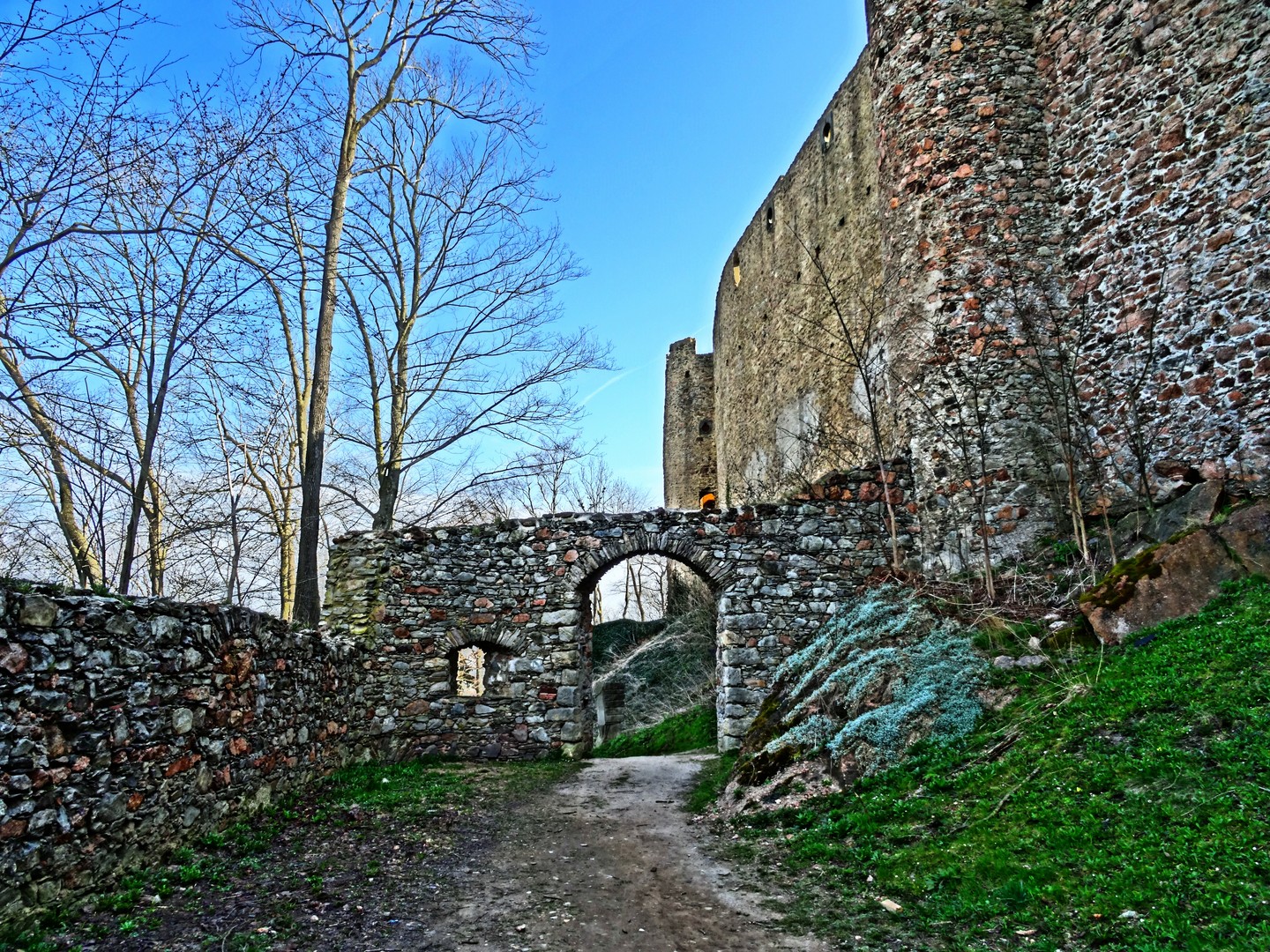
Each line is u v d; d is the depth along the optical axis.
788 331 18.44
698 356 28.48
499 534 10.41
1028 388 8.95
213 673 5.74
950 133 9.77
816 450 15.83
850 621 8.95
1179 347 7.91
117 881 4.47
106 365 9.62
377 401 14.10
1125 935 3.36
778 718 7.92
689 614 18.12
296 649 7.44
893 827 5.22
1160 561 6.55
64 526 9.79
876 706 6.75
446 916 4.56
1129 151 8.56
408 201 14.32
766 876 5.15
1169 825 3.96
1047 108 9.55
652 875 5.33
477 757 9.86
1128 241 8.49
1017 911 3.84
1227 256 7.59
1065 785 4.69
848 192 15.28
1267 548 6.32
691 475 27.86
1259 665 4.94
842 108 15.68
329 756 8.23
